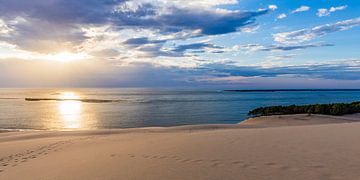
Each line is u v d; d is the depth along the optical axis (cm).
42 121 4447
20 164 939
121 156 862
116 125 3900
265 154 729
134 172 655
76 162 843
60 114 5631
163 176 603
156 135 1543
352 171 548
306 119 2797
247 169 606
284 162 640
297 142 860
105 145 1206
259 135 1055
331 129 1105
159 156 805
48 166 833
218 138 1046
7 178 743
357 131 1014
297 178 528
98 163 791
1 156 1116
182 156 779
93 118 4844
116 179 614
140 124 3994
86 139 1525
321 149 746
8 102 10569
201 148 870
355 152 693
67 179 653
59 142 1439
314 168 580
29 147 1307
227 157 724
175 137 1194
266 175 557
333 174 537
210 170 618
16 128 3625
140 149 955
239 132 1191
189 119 4525
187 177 582
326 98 12156
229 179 549
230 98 12862
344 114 3309
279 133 1076
